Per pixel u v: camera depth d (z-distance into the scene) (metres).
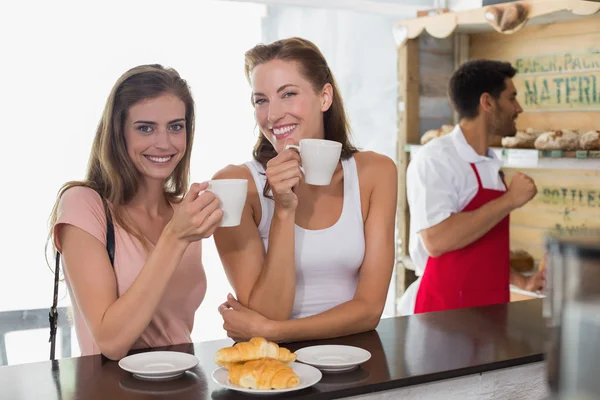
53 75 3.81
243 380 1.28
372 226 1.89
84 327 1.69
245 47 4.39
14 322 3.62
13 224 3.80
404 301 3.18
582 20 3.27
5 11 3.66
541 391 1.57
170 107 1.70
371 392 1.36
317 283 1.86
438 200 2.81
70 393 1.31
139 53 4.04
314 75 1.83
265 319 1.67
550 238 0.57
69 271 1.61
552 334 0.57
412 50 3.65
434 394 1.44
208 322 4.50
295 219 1.85
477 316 1.92
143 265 1.68
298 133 1.83
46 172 3.84
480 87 2.86
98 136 1.75
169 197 1.88
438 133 3.44
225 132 4.43
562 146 2.94
